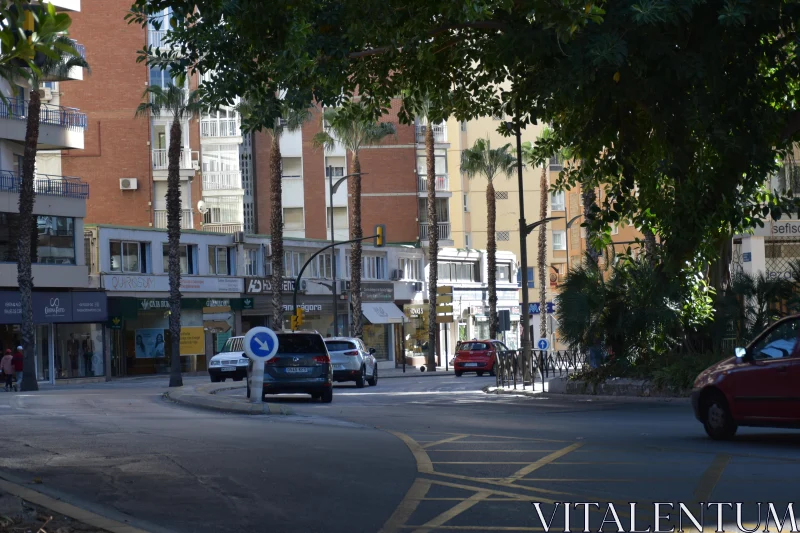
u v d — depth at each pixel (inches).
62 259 2265.0
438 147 3467.0
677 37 883.4
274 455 556.7
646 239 1358.3
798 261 1171.3
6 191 2154.3
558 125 1156.5
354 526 359.6
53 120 2283.5
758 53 909.2
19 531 343.9
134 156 2755.9
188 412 987.3
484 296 3639.3
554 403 1093.8
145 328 2517.2
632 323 1155.9
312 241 2994.6
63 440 657.0
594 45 814.5
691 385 1070.4
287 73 880.3
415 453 563.2
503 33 898.7
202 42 920.3
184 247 2605.8
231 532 356.2
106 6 2763.3
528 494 417.7
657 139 1035.9
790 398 582.6
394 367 3235.7
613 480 450.9
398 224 3341.5
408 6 916.6
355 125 2640.3
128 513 394.0
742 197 1053.8
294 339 1210.6
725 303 1159.6
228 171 2861.7
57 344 2287.2
